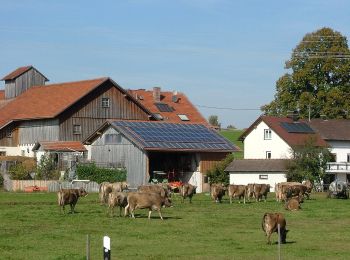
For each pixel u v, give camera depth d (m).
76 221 38.56
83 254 27.58
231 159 79.44
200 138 79.12
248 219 41.41
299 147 75.50
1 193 66.31
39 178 75.44
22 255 27.34
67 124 84.44
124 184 51.50
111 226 36.62
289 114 95.00
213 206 50.75
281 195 55.69
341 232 36.06
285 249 29.56
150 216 41.47
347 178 84.44
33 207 47.44
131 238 32.41
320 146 78.00
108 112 87.50
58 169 78.06
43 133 85.50
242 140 91.81
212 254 28.02
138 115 90.25
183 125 81.44
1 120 89.00
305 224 39.81
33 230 34.81
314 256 27.83
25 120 87.12
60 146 80.50
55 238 32.12
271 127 87.44
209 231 35.41
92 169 75.00
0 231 34.34
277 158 85.25
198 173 77.75
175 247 29.86
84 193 44.34
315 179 74.06
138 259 26.67
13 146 89.00
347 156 90.94
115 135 77.12
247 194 56.91
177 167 79.06
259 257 27.33
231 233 34.75
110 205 41.47
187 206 50.47
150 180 74.88
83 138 85.38
